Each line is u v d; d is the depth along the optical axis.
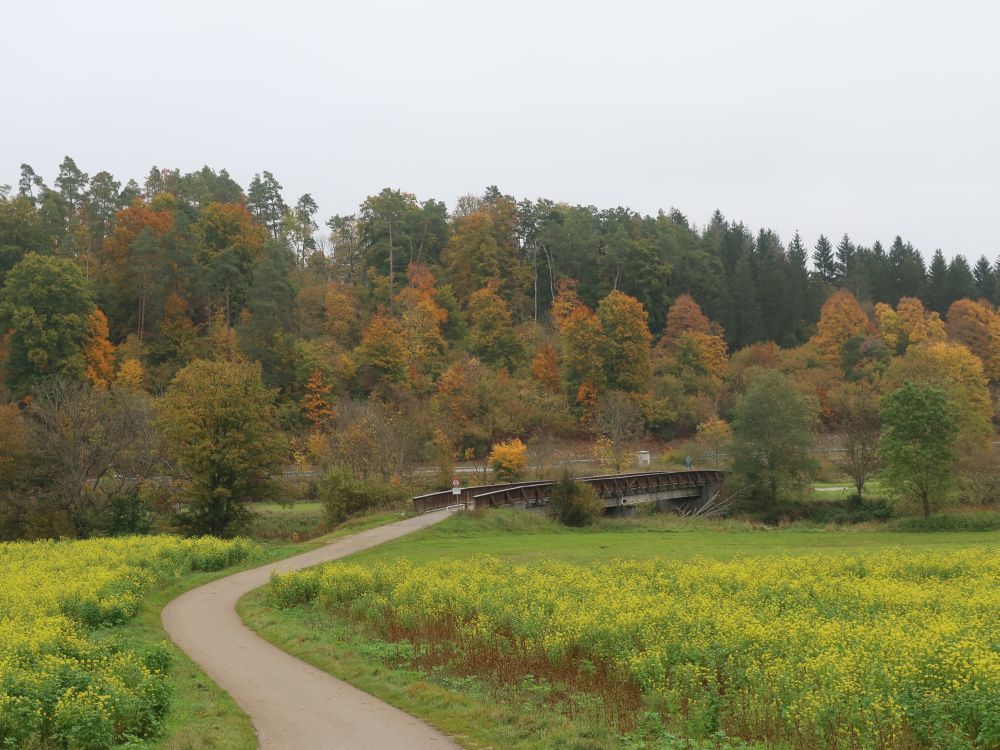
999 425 102.06
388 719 14.55
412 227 132.88
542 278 133.75
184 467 57.62
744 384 109.62
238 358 90.44
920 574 30.08
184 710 14.90
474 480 70.88
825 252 198.25
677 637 16.97
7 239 103.44
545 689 16.02
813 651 15.95
